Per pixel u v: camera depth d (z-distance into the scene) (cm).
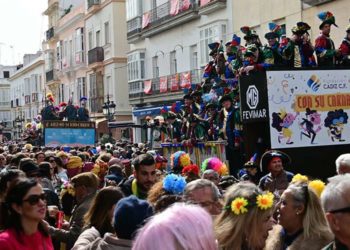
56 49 6594
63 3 6600
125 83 4656
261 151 1213
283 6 2561
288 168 1142
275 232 575
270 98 1134
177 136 1798
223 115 1445
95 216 671
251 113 1191
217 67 1694
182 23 3509
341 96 1187
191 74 3362
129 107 4644
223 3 3011
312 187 579
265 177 977
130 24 4197
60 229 781
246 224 508
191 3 3306
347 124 1191
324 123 1173
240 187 529
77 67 5562
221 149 1395
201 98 1689
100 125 4397
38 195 572
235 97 1405
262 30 2714
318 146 1167
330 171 1173
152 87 3894
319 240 539
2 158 1583
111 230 665
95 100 5028
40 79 7650
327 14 1369
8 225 572
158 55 3881
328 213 397
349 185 391
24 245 566
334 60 1362
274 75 1141
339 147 1184
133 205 514
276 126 1138
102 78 4988
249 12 2808
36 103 7850
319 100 1170
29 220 571
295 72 1153
